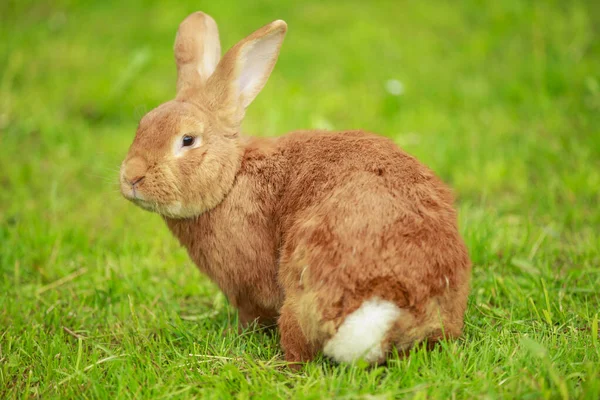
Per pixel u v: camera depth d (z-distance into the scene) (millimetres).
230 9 10211
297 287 3723
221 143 4227
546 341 3824
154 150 4090
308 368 3699
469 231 5102
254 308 4285
